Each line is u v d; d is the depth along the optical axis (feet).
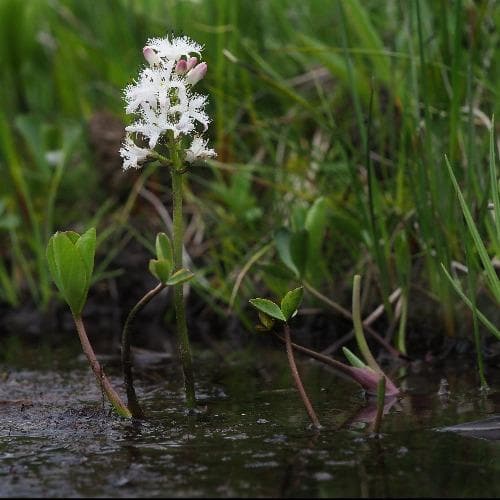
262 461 12.55
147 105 14.19
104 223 27.86
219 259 25.80
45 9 32.04
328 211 22.68
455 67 19.43
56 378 19.13
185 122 14.14
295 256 19.58
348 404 16.01
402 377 18.16
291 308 14.32
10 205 28.45
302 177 24.49
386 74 22.59
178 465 12.49
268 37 29.60
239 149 27.73
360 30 22.48
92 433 14.39
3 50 30.17
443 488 11.38
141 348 22.49
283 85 25.85
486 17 23.72
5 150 26.81
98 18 30.89
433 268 20.25
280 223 24.32
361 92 23.84
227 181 26.96
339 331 22.47
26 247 28.19
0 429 14.88
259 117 27.32
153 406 16.25
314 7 29.48
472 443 13.23
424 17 23.16
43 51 32.83
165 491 11.48
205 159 14.49
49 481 12.01
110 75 29.25
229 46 27.22
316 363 19.97
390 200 22.91
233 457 12.78
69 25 31.94
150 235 27.22
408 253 20.34
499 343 19.83
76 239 14.76
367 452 12.88
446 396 16.35
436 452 12.83
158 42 14.47
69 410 16.11
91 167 28.63
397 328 21.31
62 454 13.24
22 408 16.42
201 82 27.68
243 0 29.07
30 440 14.10
